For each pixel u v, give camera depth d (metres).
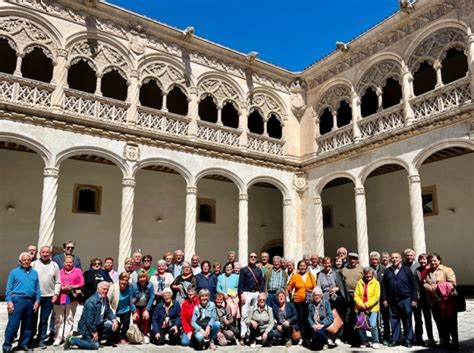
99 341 7.79
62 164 16.94
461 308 7.39
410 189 14.83
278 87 20.28
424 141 14.58
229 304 8.64
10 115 12.89
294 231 19.30
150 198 19.16
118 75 18.61
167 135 16.23
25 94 13.49
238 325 8.66
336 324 7.86
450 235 16.66
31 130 13.31
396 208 19.08
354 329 8.03
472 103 12.96
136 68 15.98
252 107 19.23
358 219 16.75
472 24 13.49
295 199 19.67
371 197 20.39
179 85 17.11
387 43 16.58
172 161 16.30
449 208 16.83
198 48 17.84
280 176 19.42
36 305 7.22
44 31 14.16
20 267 7.27
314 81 20.17
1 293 14.74
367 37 17.20
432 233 17.34
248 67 19.30
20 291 7.08
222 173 17.70
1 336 8.36
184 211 20.06
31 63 16.80
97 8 15.34
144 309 8.40
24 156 16.14
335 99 18.94
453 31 14.17
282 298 8.32
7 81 13.19
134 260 9.19
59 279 7.87
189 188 16.56
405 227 18.53
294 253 19.09
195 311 7.88
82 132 14.34
